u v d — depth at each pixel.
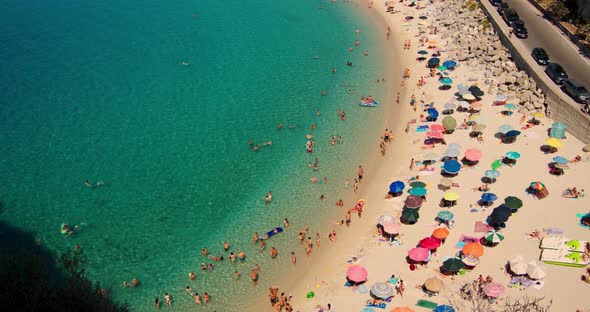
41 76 75.81
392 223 43.19
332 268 41.41
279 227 46.38
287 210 48.41
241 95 68.44
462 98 61.41
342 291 38.91
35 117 65.38
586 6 69.81
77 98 69.50
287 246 44.41
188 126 62.16
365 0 98.25
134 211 49.19
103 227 47.38
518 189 46.41
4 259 25.72
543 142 52.28
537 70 60.50
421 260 39.12
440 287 36.53
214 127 61.66
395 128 58.62
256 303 39.28
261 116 63.41
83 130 62.31
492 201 44.50
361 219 46.09
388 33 82.12
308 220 47.03
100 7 103.94
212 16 96.50
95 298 27.38
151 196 51.06
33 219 48.72
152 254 44.25
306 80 71.56
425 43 77.62
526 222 42.53
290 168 54.00
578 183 46.41
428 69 69.94
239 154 56.62
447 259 38.78
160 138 60.06
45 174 54.84
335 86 69.44
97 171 54.94
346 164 53.97
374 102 64.44
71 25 94.69
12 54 83.38
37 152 58.53
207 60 78.81
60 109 67.00
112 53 82.56
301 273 41.53
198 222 47.62
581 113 51.41
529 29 71.75
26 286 24.75
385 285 37.12
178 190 51.72
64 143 59.94
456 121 55.38
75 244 45.41
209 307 39.16
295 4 100.31
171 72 75.62
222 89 70.25
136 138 60.31
